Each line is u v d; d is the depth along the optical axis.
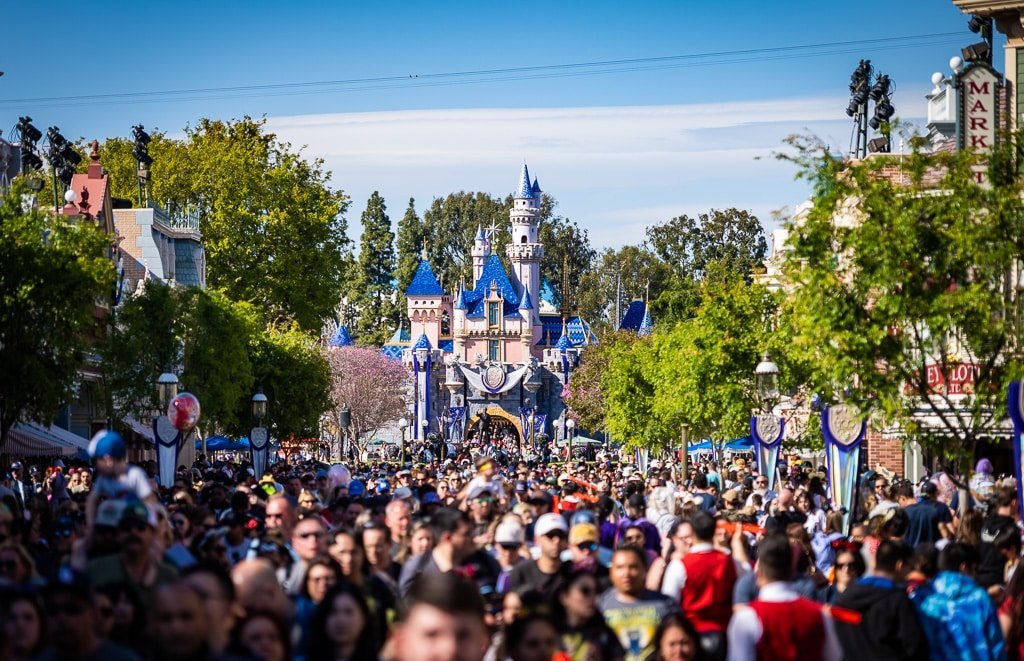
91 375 57.50
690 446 77.56
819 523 25.94
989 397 26.39
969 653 14.41
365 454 140.88
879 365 29.08
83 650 11.04
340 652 11.43
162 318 51.72
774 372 40.41
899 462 49.31
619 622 13.50
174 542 17.58
